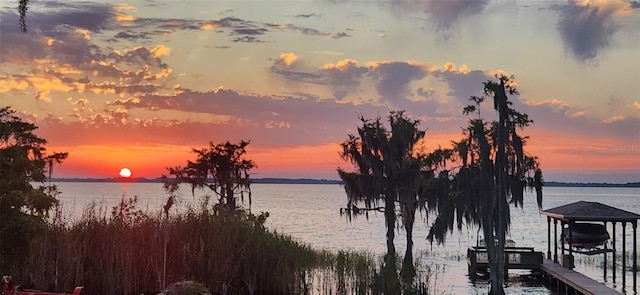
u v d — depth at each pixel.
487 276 47.34
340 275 35.66
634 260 43.81
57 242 34.59
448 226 39.72
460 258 60.69
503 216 35.88
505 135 35.84
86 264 35.06
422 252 66.06
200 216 37.78
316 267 40.84
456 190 39.59
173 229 35.66
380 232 98.50
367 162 44.28
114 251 34.34
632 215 43.94
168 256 35.31
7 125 38.94
